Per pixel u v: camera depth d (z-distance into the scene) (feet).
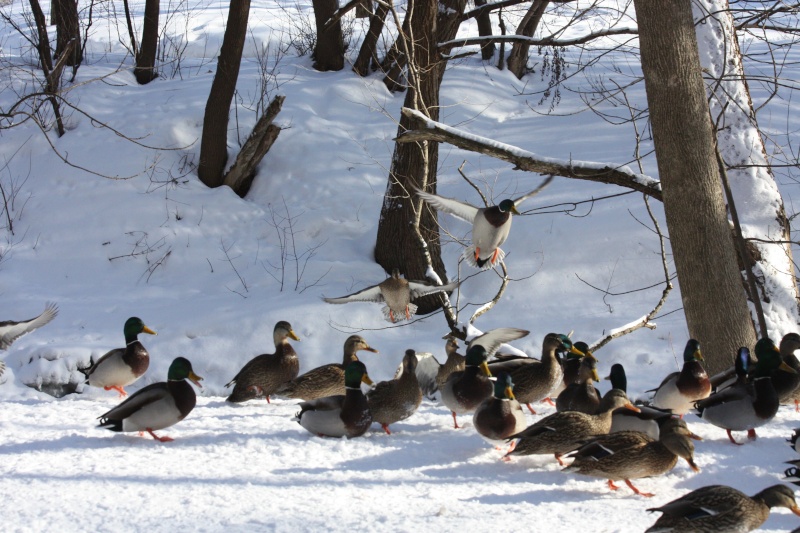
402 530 18.99
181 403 28.04
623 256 47.83
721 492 18.43
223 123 57.52
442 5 50.24
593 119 64.13
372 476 23.95
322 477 23.82
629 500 21.63
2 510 20.97
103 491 22.49
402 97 68.33
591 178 35.58
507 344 39.27
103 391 41.86
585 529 18.98
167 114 63.62
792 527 19.72
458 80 70.38
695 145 32.81
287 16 90.02
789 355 32.83
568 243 49.37
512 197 54.13
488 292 48.06
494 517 19.94
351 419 28.19
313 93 67.77
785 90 65.41
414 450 26.91
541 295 46.91
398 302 34.88
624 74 68.59
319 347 44.70
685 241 33.42
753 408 26.68
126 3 76.23
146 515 20.45
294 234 55.01
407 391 29.40
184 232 55.06
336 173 59.21
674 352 41.32
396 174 49.49
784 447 26.61
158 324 46.42
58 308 48.83
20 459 25.96
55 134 62.44
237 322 45.60
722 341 33.27
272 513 20.44
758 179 38.27
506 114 67.77
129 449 27.20
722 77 34.12
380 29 68.90
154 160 58.95
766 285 37.22
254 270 52.01
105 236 54.85
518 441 25.77
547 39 45.65
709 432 28.99
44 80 66.18
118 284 52.08
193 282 51.83
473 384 29.48
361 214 56.29
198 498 21.77
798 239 46.47
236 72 56.39
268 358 35.83
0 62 71.87
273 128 56.59
